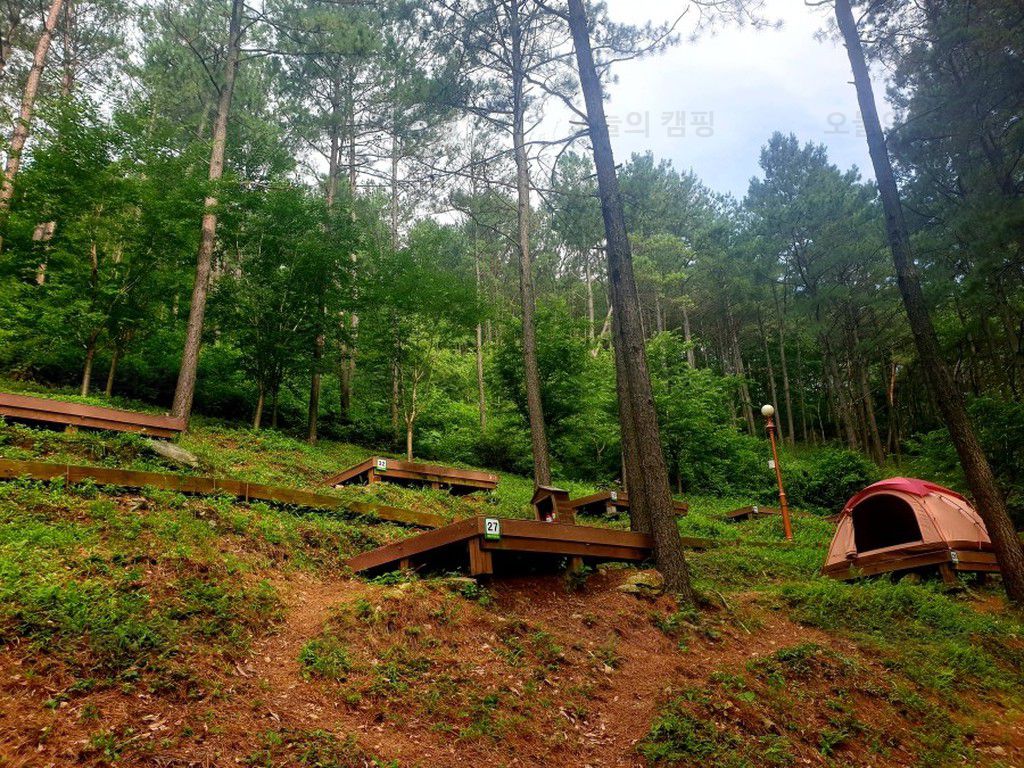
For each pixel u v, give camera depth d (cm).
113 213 1396
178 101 2133
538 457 1454
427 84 1644
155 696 387
